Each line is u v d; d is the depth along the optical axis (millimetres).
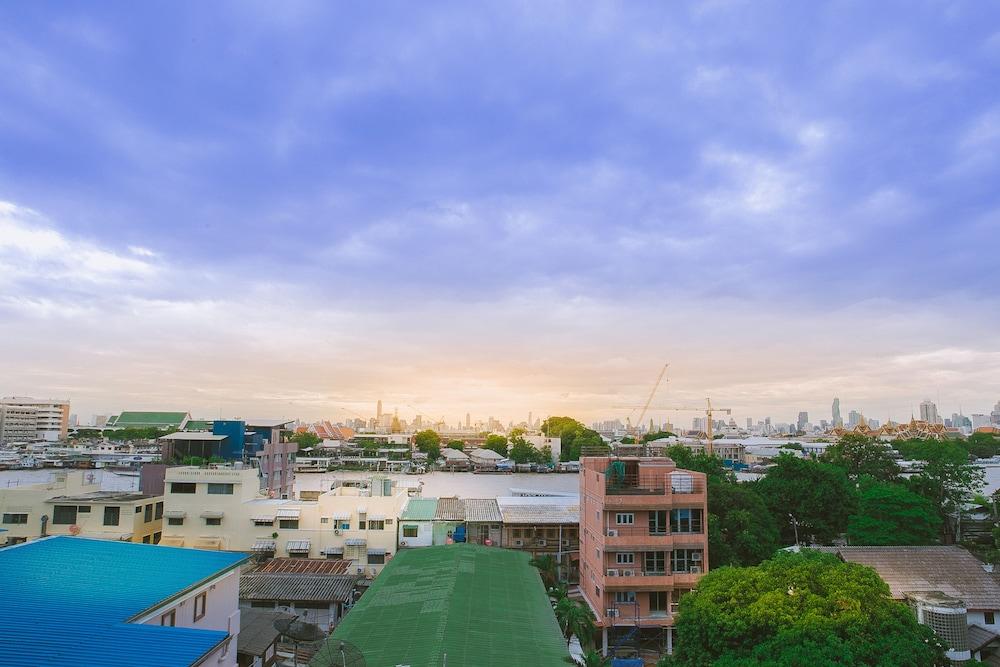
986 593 57750
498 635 45000
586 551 70000
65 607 28953
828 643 33906
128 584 32938
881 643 34094
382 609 50125
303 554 76562
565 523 81125
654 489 65438
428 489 177750
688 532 62719
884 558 62500
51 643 25000
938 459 106000
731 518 71875
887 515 76188
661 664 42000
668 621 59844
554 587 67375
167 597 31453
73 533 70812
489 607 50875
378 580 60094
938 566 61438
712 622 38594
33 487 76625
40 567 34031
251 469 82250
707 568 62094
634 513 62625
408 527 79125
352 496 78438
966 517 95312
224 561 38562
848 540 80812
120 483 155625
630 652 59281
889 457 122500
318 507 77688
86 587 31844
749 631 37438
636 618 59875
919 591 56188
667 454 102750
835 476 87438
